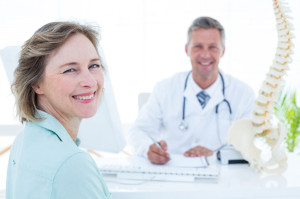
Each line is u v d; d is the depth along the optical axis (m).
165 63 2.70
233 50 2.71
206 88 1.76
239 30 2.68
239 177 1.13
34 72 0.69
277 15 1.07
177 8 2.61
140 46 2.66
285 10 1.05
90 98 0.73
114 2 2.57
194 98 1.75
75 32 0.71
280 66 1.07
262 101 1.12
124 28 2.62
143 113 1.83
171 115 1.79
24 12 2.50
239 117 1.77
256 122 1.15
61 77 0.68
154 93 1.86
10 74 1.08
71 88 0.69
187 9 2.62
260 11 2.64
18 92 0.72
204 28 1.65
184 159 1.26
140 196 1.01
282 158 1.15
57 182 0.59
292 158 1.33
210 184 1.07
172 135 1.82
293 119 2.18
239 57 2.72
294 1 2.64
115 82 2.70
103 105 1.07
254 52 2.71
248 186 1.04
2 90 2.43
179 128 1.78
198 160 1.25
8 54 1.04
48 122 0.71
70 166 0.59
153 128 1.81
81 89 0.70
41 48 0.67
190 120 1.77
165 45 2.66
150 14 2.61
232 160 1.27
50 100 0.72
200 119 1.75
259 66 2.72
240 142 1.23
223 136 1.75
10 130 1.65
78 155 0.62
